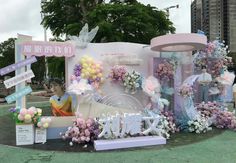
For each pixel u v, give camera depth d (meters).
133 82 7.65
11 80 6.28
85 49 7.70
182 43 6.72
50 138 6.49
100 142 5.77
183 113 7.37
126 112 6.97
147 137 6.15
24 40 6.92
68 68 7.51
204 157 5.14
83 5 19.55
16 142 6.17
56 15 19.83
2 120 9.24
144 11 17.06
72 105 7.14
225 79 8.63
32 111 6.09
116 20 16.33
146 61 8.20
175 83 8.03
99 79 7.63
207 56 8.63
